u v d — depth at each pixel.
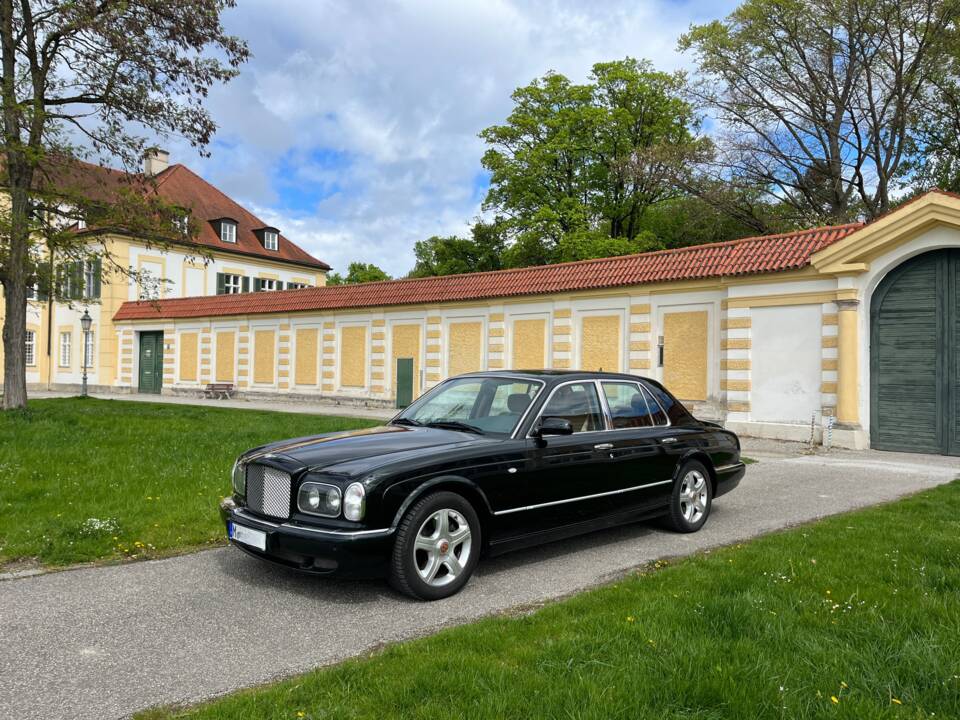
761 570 4.83
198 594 4.65
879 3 26.44
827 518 6.95
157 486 7.77
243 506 4.93
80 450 10.02
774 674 3.12
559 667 3.21
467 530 4.72
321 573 4.30
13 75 15.51
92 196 17.44
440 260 44.31
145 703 3.09
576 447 5.50
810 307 14.97
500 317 21.50
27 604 4.44
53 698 3.13
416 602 4.48
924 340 13.67
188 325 31.91
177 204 17.48
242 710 2.89
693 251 17.67
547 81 35.78
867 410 14.29
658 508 6.23
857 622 3.77
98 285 35.50
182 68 16.97
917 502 7.60
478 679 3.10
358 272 62.78
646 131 35.47
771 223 31.69
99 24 15.02
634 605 4.11
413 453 4.68
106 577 5.02
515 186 34.97
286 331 28.14
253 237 45.84
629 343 18.41
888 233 13.53
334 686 3.10
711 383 16.84
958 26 25.88
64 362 38.31
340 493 4.32
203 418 16.55
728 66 30.47
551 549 5.89
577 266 20.17
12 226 15.21
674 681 3.03
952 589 4.41
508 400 5.62
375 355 25.09
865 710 2.81
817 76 29.59
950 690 2.99
